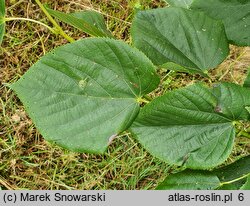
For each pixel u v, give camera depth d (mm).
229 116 610
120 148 794
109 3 825
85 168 795
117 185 795
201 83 597
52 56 596
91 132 604
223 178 649
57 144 600
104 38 592
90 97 606
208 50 650
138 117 609
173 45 651
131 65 600
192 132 616
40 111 599
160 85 809
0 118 800
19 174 792
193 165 615
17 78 811
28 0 813
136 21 649
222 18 665
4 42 812
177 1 693
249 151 793
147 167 795
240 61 815
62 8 821
